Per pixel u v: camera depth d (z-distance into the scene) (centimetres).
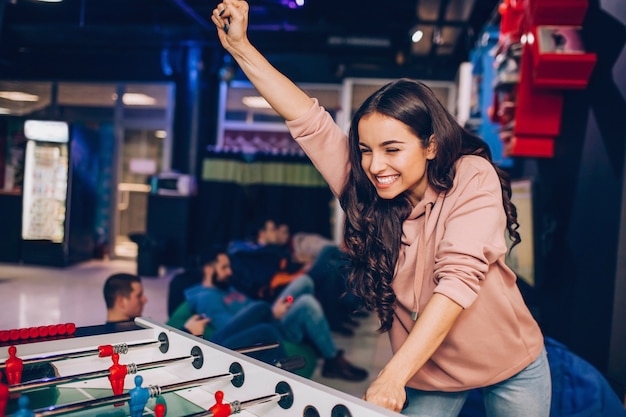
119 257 819
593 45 246
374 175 118
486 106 400
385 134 112
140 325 147
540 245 275
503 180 126
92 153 789
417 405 143
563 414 197
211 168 783
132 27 673
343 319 479
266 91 134
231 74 783
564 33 253
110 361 132
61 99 850
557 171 292
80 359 127
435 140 115
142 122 825
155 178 767
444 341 126
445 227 116
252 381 113
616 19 224
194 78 784
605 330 224
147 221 769
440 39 628
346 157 135
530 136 294
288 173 775
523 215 292
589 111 249
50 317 449
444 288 103
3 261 744
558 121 284
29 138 739
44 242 737
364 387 333
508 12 315
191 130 791
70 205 736
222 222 781
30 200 752
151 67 815
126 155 855
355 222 130
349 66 746
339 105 816
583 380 204
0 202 740
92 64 827
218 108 831
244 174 782
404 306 130
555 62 244
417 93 114
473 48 617
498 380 130
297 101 135
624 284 216
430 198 122
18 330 127
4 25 679
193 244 787
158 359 138
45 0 613
